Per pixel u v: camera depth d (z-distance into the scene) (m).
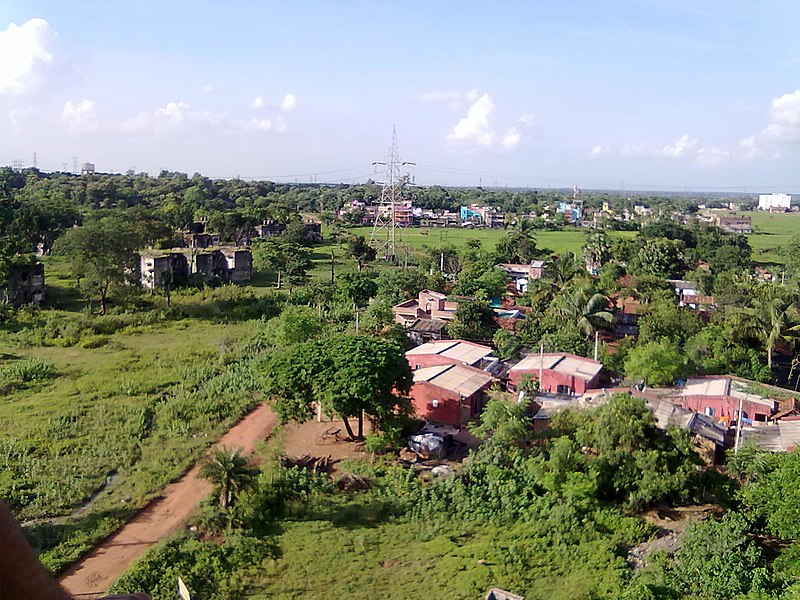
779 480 22.17
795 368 45.84
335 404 29.77
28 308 54.59
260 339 49.12
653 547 23.16
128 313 55.31
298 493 26.45
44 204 89.69
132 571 20.94
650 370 40.53
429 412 34.53
